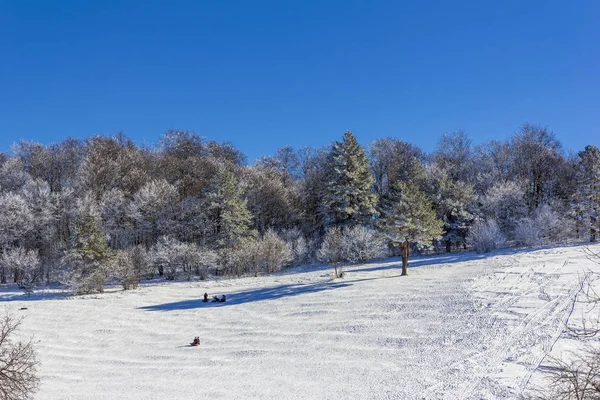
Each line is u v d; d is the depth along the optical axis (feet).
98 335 77.46
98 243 132.36
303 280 117.19
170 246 153.69
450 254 143.23
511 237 147.64
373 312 70.03
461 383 37.58
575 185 155.63
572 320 51.75
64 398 43.96
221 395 41.19
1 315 94.27
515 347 45.83
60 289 135.44
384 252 152.56
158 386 46.85
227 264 153.79
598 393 20.95
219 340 67.41
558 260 95.66
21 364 30.91
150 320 86.63
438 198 158.92
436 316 63.16
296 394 39.55
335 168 172.96
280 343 61.05
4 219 151.84
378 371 44.27
